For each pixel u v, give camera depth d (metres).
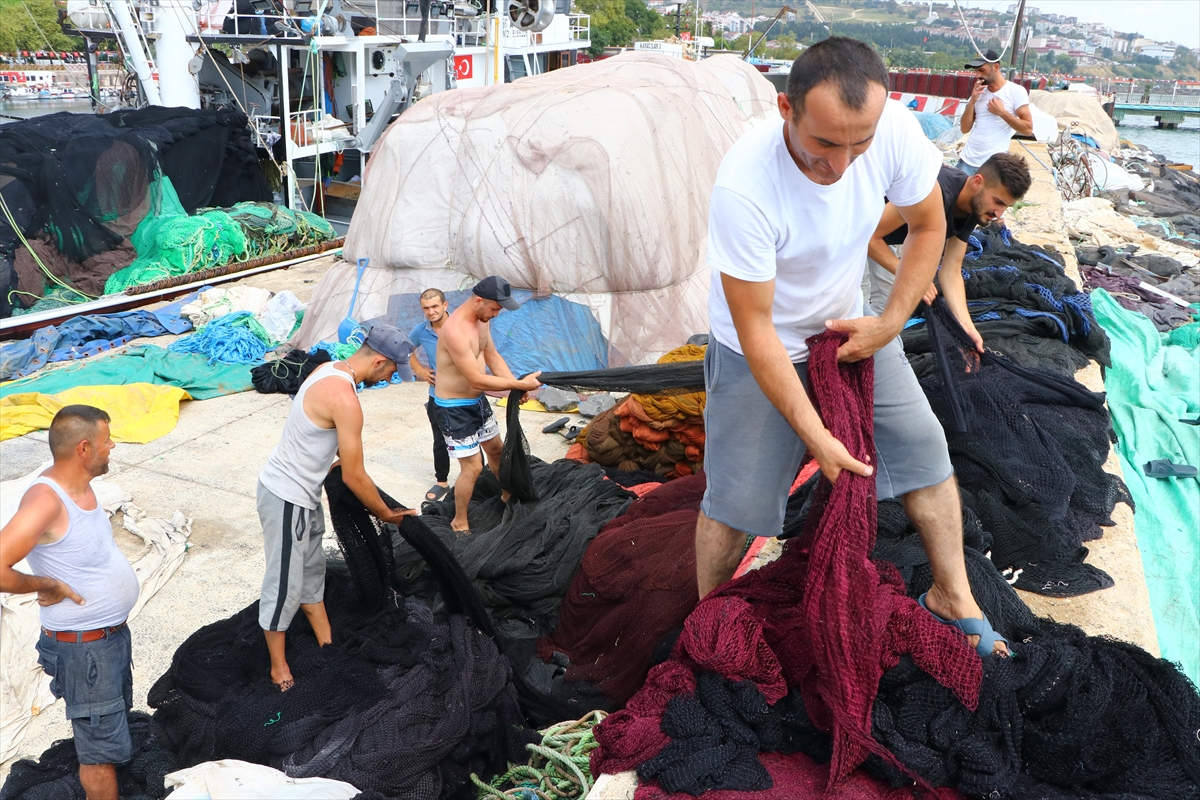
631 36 100.56
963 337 4.75
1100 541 4.44
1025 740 2.77
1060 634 3.18
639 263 9.33
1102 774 2.66
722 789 2.69
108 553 3.86
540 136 9.38
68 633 3.82
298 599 4.14
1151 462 6.73
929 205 2.68
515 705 4.34
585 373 5.93
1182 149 38.94
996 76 9.06
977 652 2.96
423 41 16.17
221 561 6.35
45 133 12.42
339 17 15.84
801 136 2.30
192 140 14.11
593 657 4.84
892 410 2.90
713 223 2.59
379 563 4.53
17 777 4.24
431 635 4.39
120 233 12.95
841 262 2.75
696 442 6.81
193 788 3.36
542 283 9.35
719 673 2.91
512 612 5.34
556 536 5.55
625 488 6.63
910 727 2.77
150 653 5.37
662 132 9.95
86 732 3.89
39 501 3.62
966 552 3.56
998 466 4.47
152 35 15.77
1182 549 5.69
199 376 9.59
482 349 6.04
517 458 5.94
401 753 3.73
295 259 14.57
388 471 7.58
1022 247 8.56
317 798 3.42
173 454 8.01
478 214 9.47
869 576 2.70
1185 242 15.06
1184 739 2.75
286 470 4.09
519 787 3.87
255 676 4.30
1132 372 8.16
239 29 15.75
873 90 2.19
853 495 2.64
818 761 2.84
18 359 9.90
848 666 2.69
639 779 2.78
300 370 9.54
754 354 2.65
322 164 17.28
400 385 9.55
